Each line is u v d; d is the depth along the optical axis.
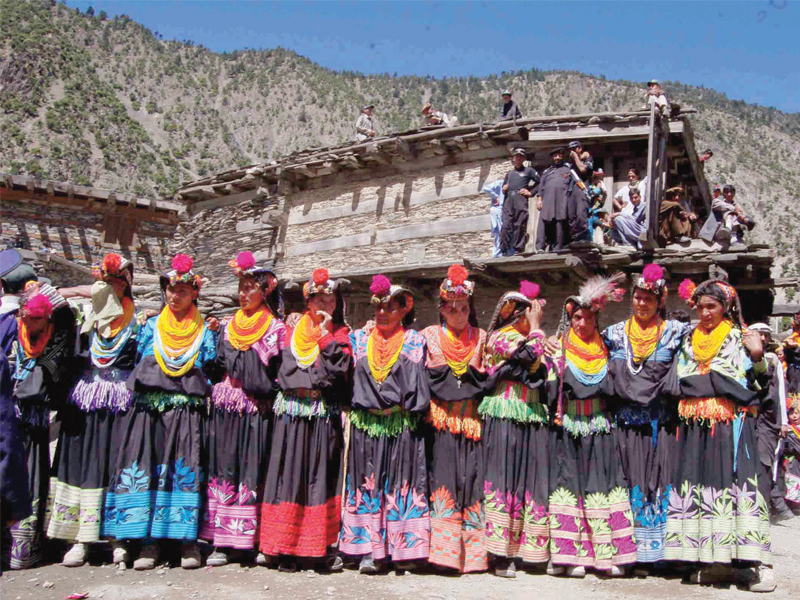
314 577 5.23
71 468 5.48
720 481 5.07
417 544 5.31
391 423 5.41
